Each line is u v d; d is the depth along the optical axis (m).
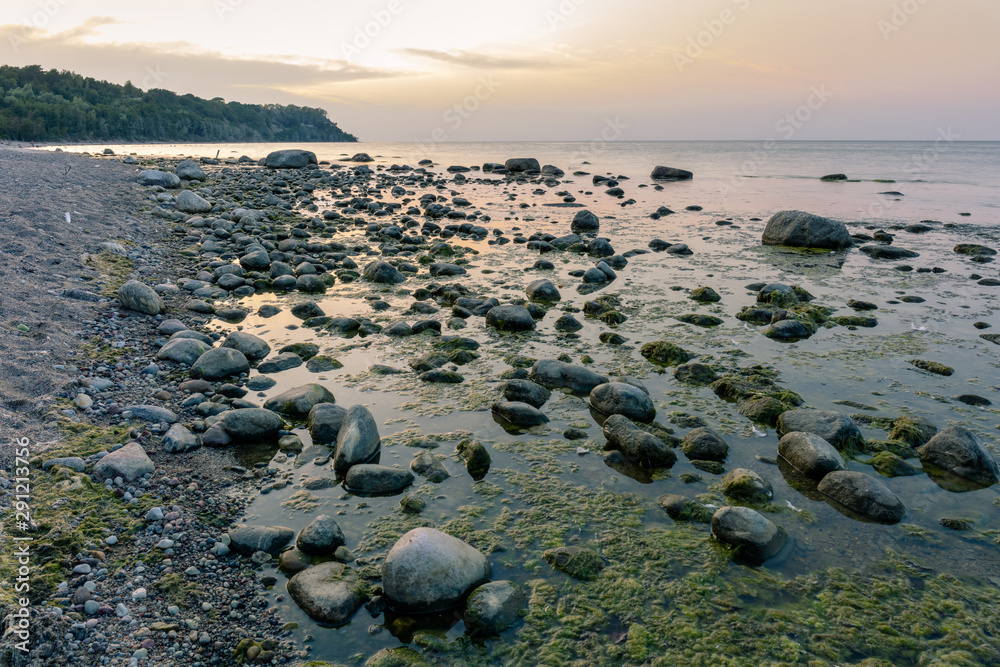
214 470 4.83
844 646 3.24
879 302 9.87
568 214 19.42
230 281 9.92
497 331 8.41
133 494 4.34
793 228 14.43
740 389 6.38
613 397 6.00
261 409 5.50
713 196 24.91
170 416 5.45
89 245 10.31
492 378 6.81
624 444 5.27
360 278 11.06
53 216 11.27
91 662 2.93
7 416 4.84
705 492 4.70
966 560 3.97
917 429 5.52
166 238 12.32
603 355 7.56
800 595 3.64
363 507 4.46
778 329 8.20
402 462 5.07
